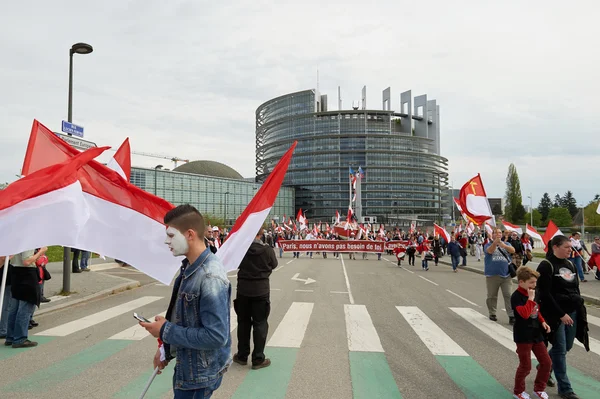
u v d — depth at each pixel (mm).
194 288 2631
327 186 139750
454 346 7059
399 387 5168
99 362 5977
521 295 4953
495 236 9180
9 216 5051
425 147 149375
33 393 4820
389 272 20344
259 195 5957
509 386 5273
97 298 11523
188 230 2736
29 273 6727
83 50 12531
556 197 140250
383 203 139000
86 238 5164
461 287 15008
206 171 126875
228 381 5320
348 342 7234
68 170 5160
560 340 5000
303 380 5371
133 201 5242
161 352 2994
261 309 5938
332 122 142375
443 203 163750
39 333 7617
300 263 25672
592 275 19141
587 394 5074
